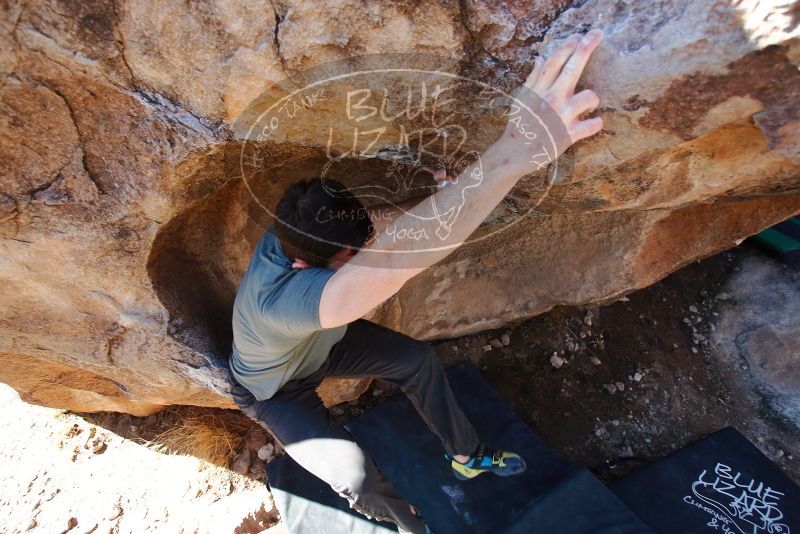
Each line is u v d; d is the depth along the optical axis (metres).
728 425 2.36
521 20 1.05
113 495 2.24
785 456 2.28
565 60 1.04
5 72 1.10
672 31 0.99
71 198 1.36
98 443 2.39
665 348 2.54
